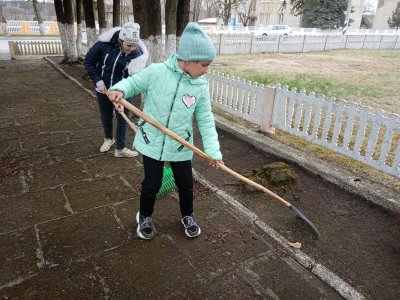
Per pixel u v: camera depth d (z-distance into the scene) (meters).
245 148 4.79
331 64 14.76
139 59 3.69
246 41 19.48
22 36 26.91
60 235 2.74
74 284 2.26
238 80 5.69
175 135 2.23
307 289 2.30
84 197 3.32
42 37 26.56
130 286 2.27
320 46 22.20
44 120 5.75
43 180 3.64
